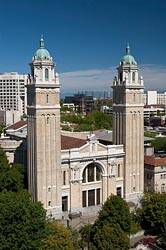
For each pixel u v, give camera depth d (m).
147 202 117.00
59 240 88.88
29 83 124.69
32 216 88.00
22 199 91.44
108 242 91.44
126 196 142.62
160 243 107.00
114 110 144.00
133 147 142.62
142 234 114.81
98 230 94.69
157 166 151.50
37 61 121.69
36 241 86.19
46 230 89.81
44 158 125.31
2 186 126.50
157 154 188.12
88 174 137.25
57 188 128.50
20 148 156.88
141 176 145.62
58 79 124.38
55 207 128.62
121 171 142.88
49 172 126.69
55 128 126.25
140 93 141.12
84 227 103.75
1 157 136.50
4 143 157.25
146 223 117.81
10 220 84.69
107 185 140.12
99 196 139.88
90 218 128.25
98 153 136.62
